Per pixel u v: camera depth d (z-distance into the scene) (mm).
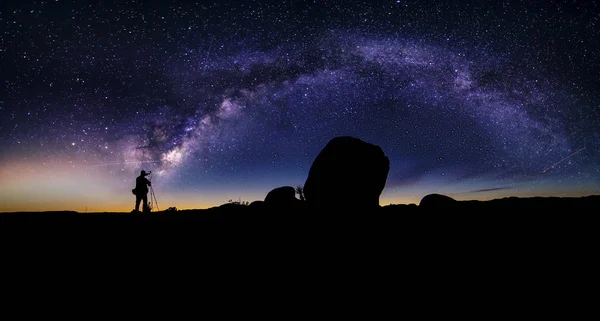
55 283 3080
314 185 6441
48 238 4672
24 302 2674
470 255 3623
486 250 3740
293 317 2445
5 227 5371
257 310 2545
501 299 2623
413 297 2734
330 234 4605
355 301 2691
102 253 4016
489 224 4719
